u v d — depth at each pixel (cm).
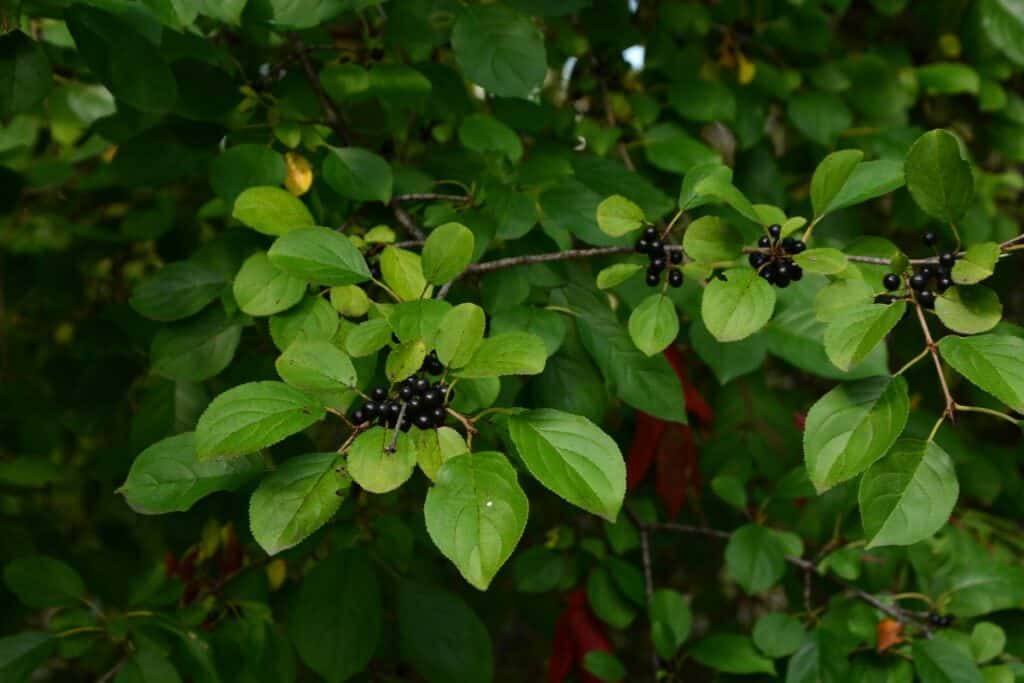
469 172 100
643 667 148
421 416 70
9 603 108
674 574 153
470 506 67
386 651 104
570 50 107
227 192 89
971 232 120
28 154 145
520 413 71
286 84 97
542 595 124
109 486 129
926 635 94
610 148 105
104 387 115
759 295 75
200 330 92
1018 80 136
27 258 136
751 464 112
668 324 78
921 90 127
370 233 83
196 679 93
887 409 73
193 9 82
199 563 103
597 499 68
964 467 117
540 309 87
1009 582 96
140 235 125
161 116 98
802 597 111
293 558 99
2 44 81
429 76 99
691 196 79
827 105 114
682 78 113
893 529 71
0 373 145
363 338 73
